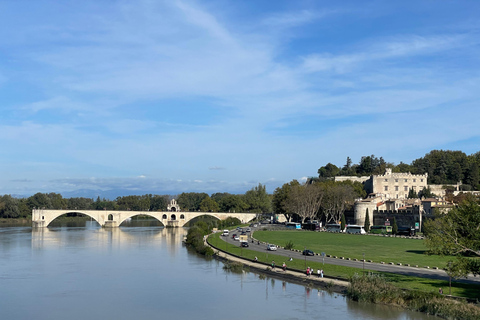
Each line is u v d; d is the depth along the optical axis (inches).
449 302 3257.9
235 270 5147.6
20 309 3681.1
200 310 3619.6
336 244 7037.4
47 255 6555.1
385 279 3991.1
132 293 4165.8
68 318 3457.2
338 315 3393.2
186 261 5974.4
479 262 3814.0
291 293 4079.7
